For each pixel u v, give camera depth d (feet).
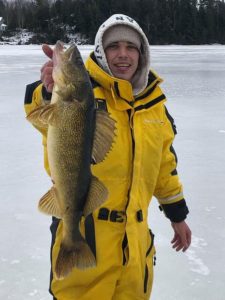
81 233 7.74
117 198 8.21
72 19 217.36
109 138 7.45
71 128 6.98
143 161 8.45
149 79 8.92
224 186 18.72
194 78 59.98
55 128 6.90
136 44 8.79
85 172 7.28
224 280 12.00
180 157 22.88
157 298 11.23
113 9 217.15
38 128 7.89
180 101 40.45
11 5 241.76
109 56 8.82
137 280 8.40
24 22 226.17
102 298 8.18
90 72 8.39
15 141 25.96
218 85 52.26
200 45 224.12
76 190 7.29
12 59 95.86
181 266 12.64
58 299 8.23
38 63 82.89
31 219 15.47
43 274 12.09
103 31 8.62
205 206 16.61
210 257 13.12
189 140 26.40
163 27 221.87
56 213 7.33
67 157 7.08
